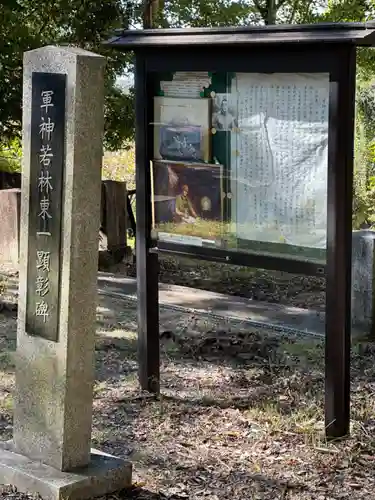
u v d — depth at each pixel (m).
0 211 9.73
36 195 4.22
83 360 4.19
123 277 9.49
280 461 4.68
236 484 4.39
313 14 15.40
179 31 5.14
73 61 4.02
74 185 4.05
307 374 6.19
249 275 10.82
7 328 7.36
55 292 4.16
